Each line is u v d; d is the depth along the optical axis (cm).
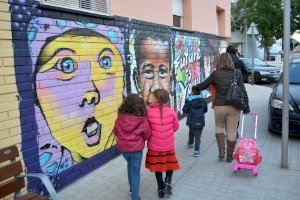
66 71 492
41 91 448
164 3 834
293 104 693
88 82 540
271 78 921
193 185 495
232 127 580
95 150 562
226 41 1448
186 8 1026
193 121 614
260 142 702
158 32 793
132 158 429
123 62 641
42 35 447
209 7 1216
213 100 586
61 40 481
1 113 393
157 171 446
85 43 531
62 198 461
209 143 708
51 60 463
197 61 1091
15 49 408
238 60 758
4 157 340
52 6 459
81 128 527
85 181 517
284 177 515
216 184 496
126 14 657
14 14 406
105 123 588
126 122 423
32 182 435
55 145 475
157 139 443
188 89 1012
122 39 638
